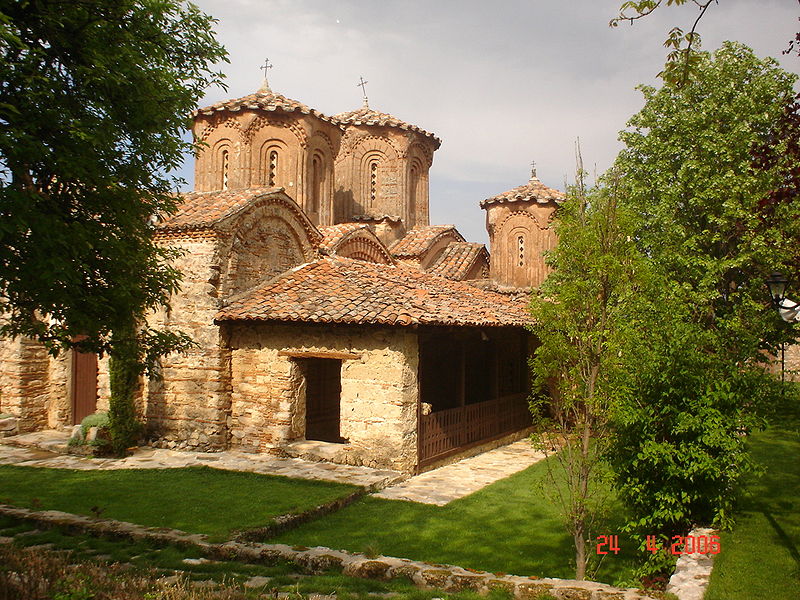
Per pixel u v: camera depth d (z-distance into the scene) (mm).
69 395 15164
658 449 6793
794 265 6484
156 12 6934
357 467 11781
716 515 7141
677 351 7160
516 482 11383
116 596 4934
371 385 11930
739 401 7223
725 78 13922
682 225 13516
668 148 14031
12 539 7461
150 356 8141
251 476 11070
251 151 18109
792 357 23125
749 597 5641
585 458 6570
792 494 9625
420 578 6262
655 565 6844
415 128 22828
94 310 7043
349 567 6520
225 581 6004
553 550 7996
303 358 12820
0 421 14312
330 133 19562
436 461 12602
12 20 6051
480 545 8141
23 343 14781
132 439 13180
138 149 7230
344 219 22516
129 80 6844
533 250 23000
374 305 12031
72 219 6789
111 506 9195
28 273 6129
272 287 13828
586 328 6465
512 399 16344
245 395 13172
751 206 11180
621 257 6461
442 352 18344
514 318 14703
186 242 13281
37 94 5816
